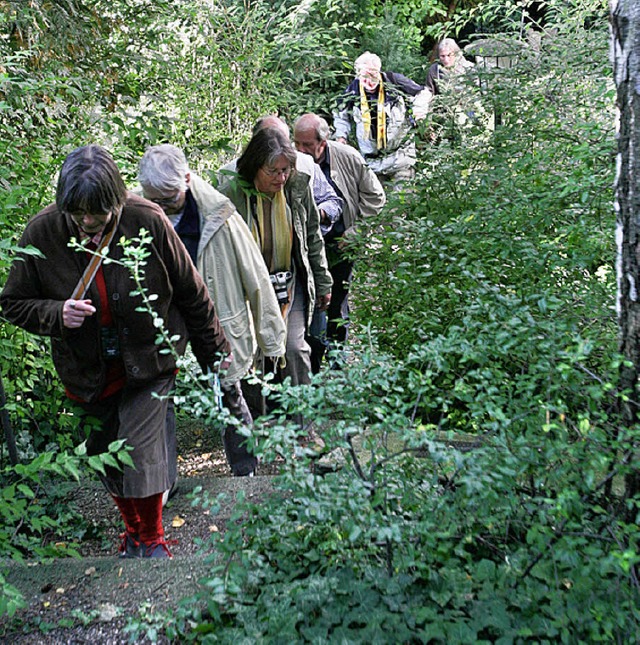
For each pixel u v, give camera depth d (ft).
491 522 9.34
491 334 10.59
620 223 9.64
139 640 9.72
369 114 24.76
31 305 11.51
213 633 9.43
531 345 10.26
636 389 9.59
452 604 9.18
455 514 9.34
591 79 17.88
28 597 10.62
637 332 9.55
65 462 9.84
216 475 17.84
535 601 9.00
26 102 17.37
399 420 9.31
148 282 11.52
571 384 9.98
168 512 14.57
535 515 9.56
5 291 11.66
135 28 23.56
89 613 10.17
